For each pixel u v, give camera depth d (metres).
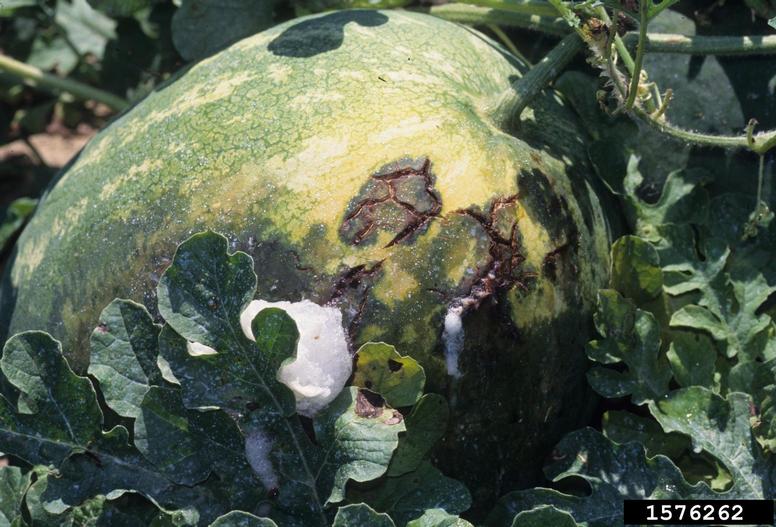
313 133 0.89
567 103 1.00
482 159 0.89
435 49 0.95
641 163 1.01
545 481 0.94
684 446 0.93
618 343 0.93
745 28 1.01
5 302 0.98
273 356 0.85
